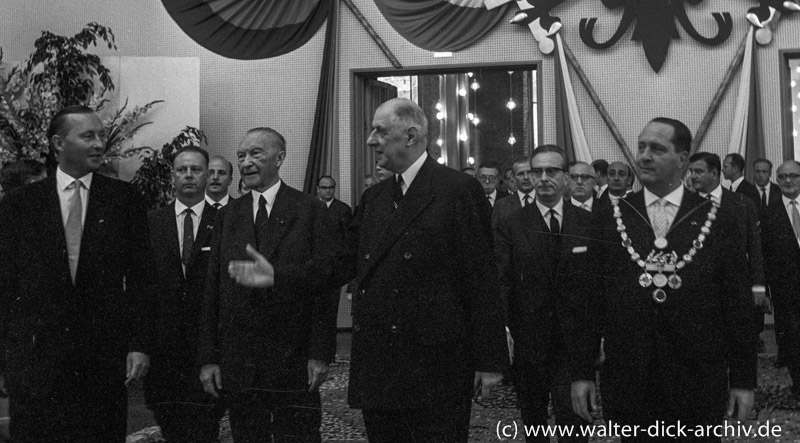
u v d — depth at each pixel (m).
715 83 11.35
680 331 3.58
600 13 11.60
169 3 11.92
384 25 11.99
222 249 4.55
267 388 4.36
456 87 12.62
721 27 11.28
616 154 11.51
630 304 3.64
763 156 11.20
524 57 11.71
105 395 4.20
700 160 6.51
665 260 3.63
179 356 5.18
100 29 11.41
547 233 4.96
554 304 4.89
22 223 4.19
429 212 3.74
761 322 8.59
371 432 3.80
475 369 3.73
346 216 8.32
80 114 4.25
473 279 3.73
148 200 10.94
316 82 12.11
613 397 3.68
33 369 4.07
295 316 4.39
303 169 12.09
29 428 4.11
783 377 7.60
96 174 4.36
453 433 3.68
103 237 4.23
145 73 11.46
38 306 4.12
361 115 12.16
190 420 5.16
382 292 3.71
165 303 5.19
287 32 11.98
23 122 10.38
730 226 3.65
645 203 3.75
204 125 12.22
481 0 11.75
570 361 3.95
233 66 12.23
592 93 11.48
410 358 3.67
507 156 12.53
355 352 3.77
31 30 12.28
